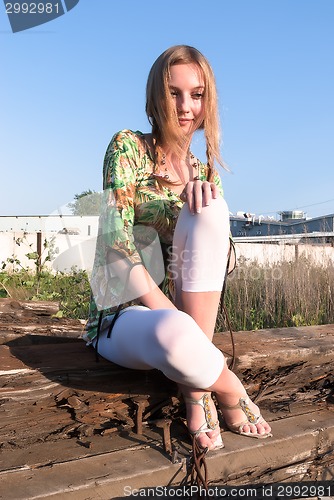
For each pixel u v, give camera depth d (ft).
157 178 7.38
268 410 7.77
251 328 17.61
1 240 44.80
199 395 6.43
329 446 7.10
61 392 6.39
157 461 6.00
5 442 6.11
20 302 9.87
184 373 5.87
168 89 7.14
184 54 7.13
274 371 7.99
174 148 7.36
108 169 7.16
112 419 6.74
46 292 18.38
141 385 6.79
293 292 19.71
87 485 5.41
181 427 6.85
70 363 6.84
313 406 8.04
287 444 6.70
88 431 6.47
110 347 6.79
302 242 29.53
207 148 7.72
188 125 7.50
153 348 5.90
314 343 8.55
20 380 6.35
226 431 6.84
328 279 21.36
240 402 6.67
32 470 5.65
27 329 8.92
